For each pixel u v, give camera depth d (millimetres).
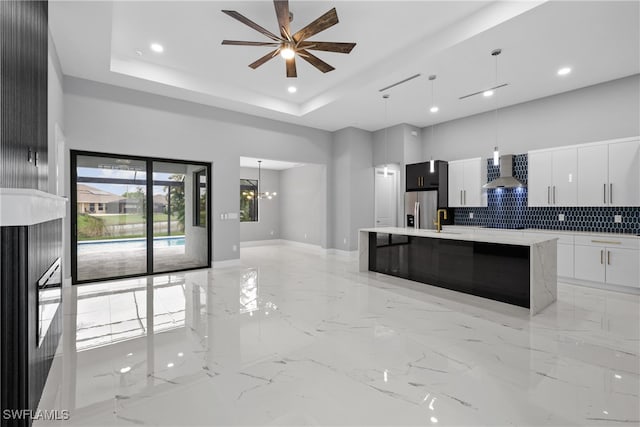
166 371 2131
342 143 7383
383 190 7930
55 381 2002
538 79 4512
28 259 1470
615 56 3809
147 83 4656
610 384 1954
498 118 5891
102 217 4734
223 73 4918
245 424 1605
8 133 1475
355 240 7309
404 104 5625
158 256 5281
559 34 3309
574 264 4469
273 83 5312
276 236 10078
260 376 2061
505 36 3359
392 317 3162
